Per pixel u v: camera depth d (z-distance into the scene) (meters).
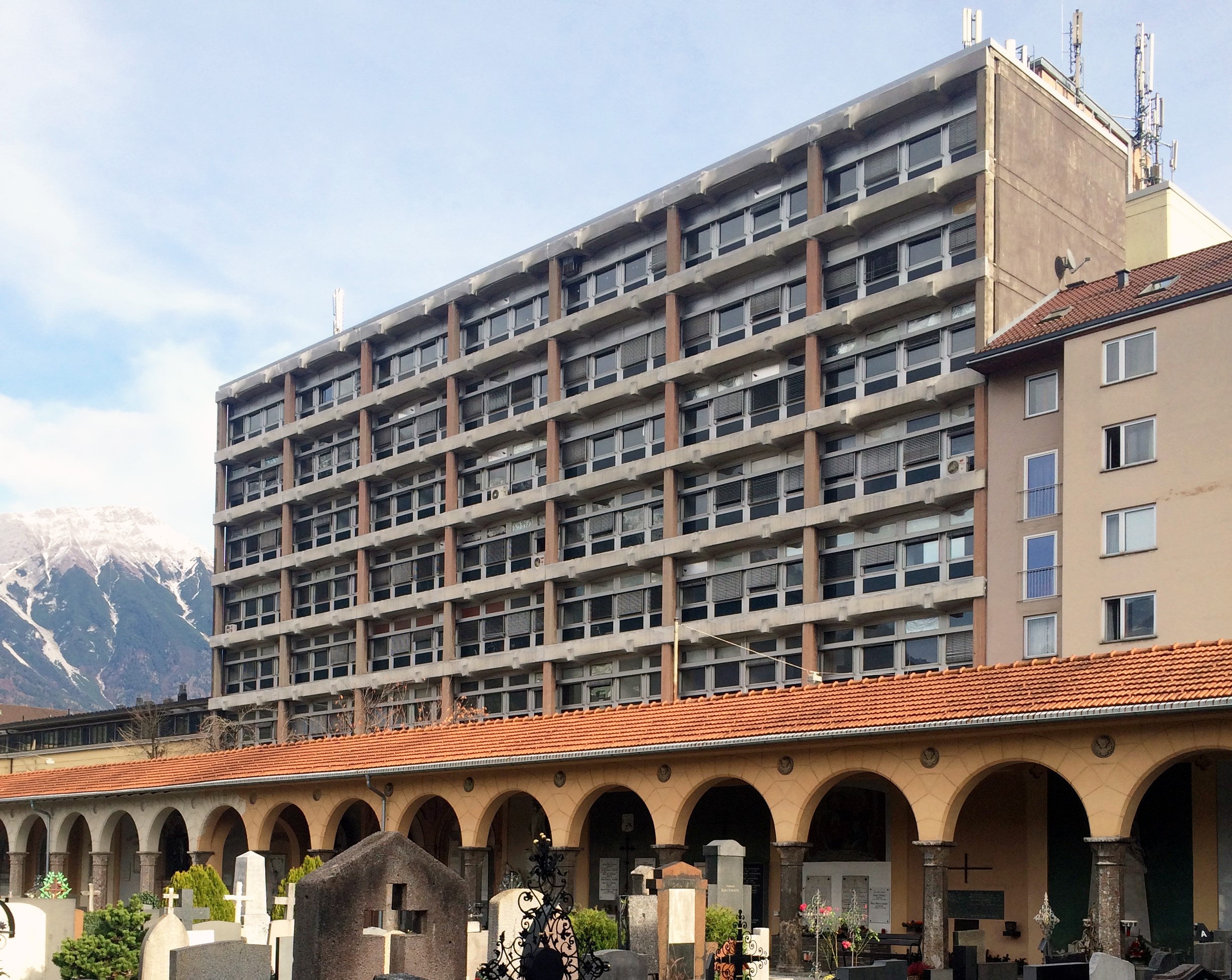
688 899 27.97
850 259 57.97
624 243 69.06
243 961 22.09
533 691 70.31
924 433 54.22
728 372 62.94
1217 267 45.22
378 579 81.62
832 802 40.94
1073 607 44.81
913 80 55.81
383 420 83.25
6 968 29.44
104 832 56.62
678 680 61.69
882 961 32.41
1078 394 45.91
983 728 30.55
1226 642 29.44
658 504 65.81
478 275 76.12
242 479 93.56
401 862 19.25
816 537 57.38
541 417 70.94
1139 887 33.22
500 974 17.30
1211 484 42.03
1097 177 58.53
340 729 79.38
